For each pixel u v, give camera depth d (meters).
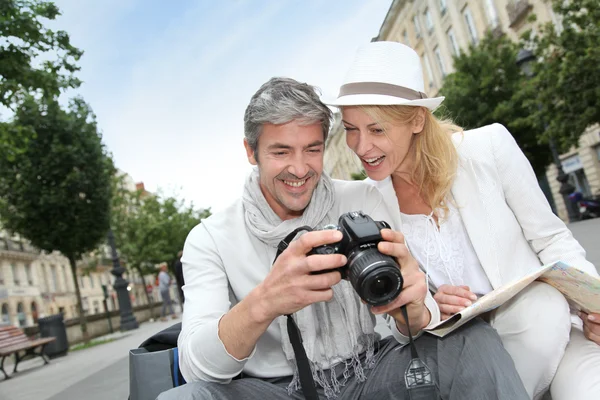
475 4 25.92
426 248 2.21
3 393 6.32
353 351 1.81
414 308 1.62
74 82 9.27
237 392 1.58
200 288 1.82
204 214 36.94
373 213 2.15
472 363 1.53
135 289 57.03
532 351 1.74
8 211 14.23
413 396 1.52
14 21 8.05
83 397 4.82
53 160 14.20
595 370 1.62
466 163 2.15
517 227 2.12
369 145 2.03
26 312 35.25
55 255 41.47
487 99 18.61
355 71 2.07
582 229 12.21
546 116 15.12
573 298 1.80
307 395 1.62
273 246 1.91
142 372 1.91
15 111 9.28
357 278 1.41
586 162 20.69
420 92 2.10
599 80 13.45
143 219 27.80
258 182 1.97
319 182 1.97
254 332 1.48
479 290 2.18
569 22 15.07
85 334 14.35
